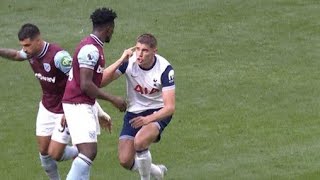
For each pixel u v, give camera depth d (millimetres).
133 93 17312
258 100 24609
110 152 20641
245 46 30328
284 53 29422
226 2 35594
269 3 35250
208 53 29719
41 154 17812
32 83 27016
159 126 17109
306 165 18922
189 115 23453
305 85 25828
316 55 29062
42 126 17562
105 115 17391
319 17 33344
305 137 21094
